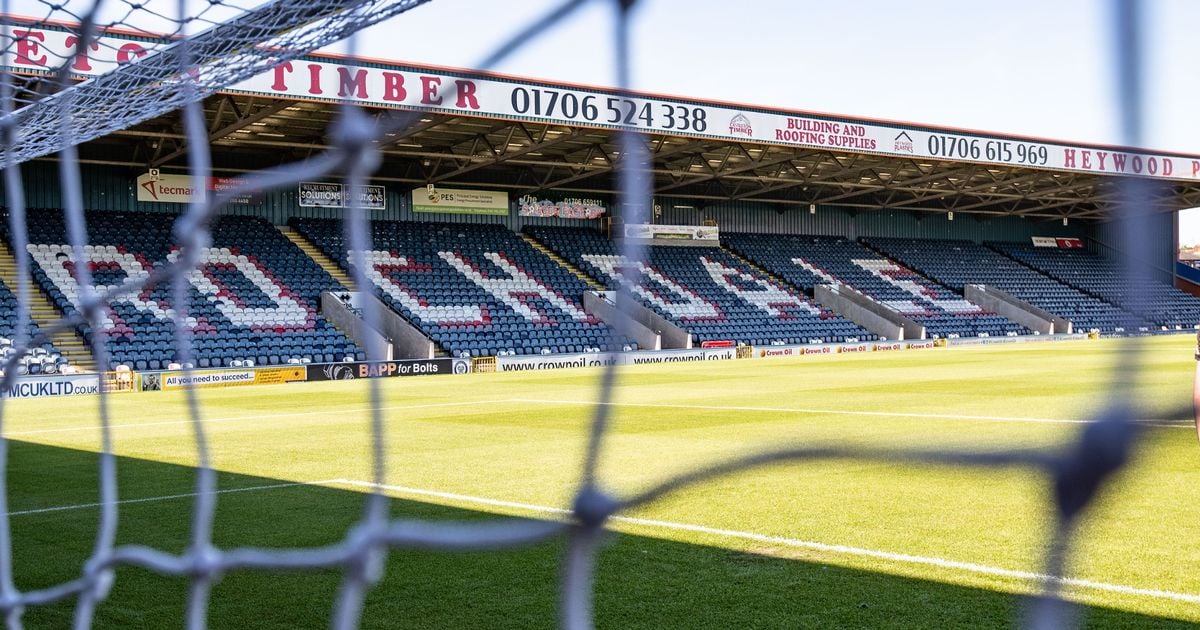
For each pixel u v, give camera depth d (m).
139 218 27.28
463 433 11.13
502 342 28.55
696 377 20.42
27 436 11.70
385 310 27.67
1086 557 4.96
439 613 4.31
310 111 23.38
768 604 4.33
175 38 3.37
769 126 27.12
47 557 5.57
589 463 1.13
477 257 32.56
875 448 1.01
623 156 1.02
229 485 7.86
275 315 26.31
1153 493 6.57
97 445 10.66
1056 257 47.38
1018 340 38.31
